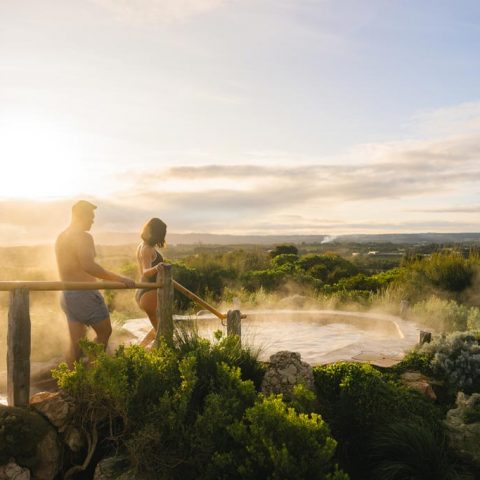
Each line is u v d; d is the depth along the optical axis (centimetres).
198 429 434
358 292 1438
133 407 450
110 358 446
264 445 398
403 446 455
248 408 430
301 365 554
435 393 600
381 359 673
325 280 2095
